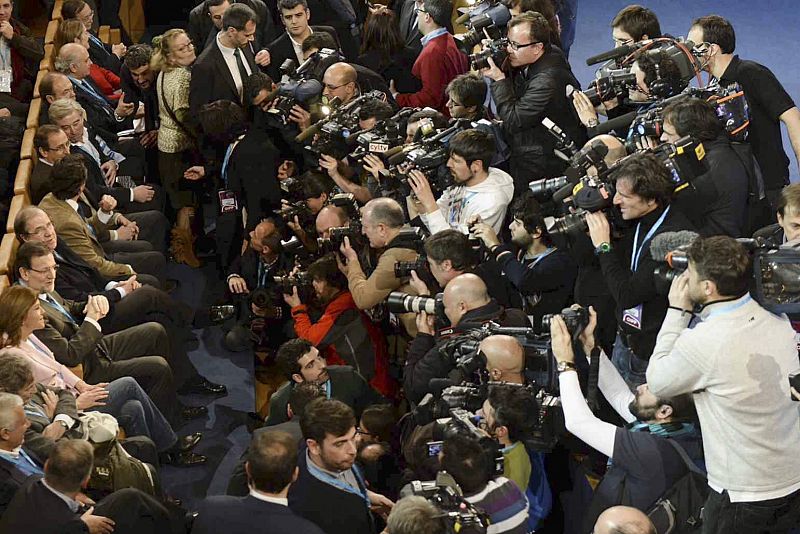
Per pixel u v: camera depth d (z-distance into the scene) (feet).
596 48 39.24
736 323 13.94
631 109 23.04
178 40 27.99
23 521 15.07
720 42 21.26
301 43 28.84
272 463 14.07
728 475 14.21
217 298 27.40
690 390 14.32
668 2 42.73
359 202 23.54
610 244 17.07
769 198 21.57
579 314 16.07
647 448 14.92
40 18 39.99
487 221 21.02
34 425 17.42
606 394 16.79
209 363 25.04
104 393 19.43
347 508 15.01
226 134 25.31
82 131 26.58
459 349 16.94
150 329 22.16
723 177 18.75
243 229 26.18
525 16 23.11
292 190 24.00
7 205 26.12
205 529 14.21
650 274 16.47
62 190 23.43
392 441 17.95
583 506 17.10
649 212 16.81
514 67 23.72
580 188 17.33
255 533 14.08
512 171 23.95
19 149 26.86
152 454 19.02
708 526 14.58
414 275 19.61
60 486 15.23
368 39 28.86
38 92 28.53
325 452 14.90
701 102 18.29
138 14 39.81
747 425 13.99
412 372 17.97
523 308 20.16
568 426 15.25
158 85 28.48
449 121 23.53
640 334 17.13
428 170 21.26
